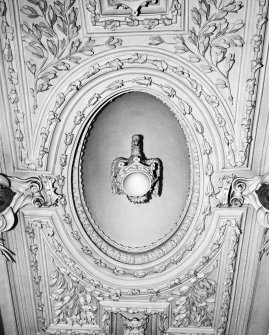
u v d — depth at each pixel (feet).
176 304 13.66
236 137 11.39
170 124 12.26
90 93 11.21
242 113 11.07
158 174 12.64
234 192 11.75
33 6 10.08
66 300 13.79
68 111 11.34
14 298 13.80
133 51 10.66
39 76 10.87
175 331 14.33
